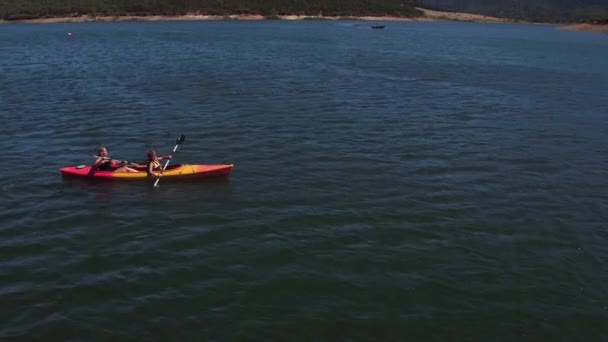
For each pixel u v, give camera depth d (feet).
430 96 95.30
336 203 45.93
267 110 80.43
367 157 58.34
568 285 34.32
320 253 37.45
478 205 46.11
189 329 29.32
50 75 114.32
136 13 396.16
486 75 123.95
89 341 28.37
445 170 54.80
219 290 32.91
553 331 29.91
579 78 121.49
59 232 40.42
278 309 31.19
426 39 251.39
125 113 77.71
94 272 34.91
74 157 57.72
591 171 55.77
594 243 39.88
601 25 358.43
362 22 443.32
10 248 37.88
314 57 156.46
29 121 73.00
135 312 30.76
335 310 31.19
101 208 44.68
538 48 207.00
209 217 42.96
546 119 78.79
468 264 36.42
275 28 315.17
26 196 47.01
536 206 46.29
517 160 58.70
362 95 94.84
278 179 51.39
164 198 46.70
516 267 36.27
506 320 30.71
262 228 41.09
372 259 36.76
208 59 145.79
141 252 37.42
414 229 41.34
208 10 416.26
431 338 29.07
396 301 32.17
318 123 73.00
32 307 31.17
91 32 258.98
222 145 62.13
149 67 127.75
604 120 78.95
